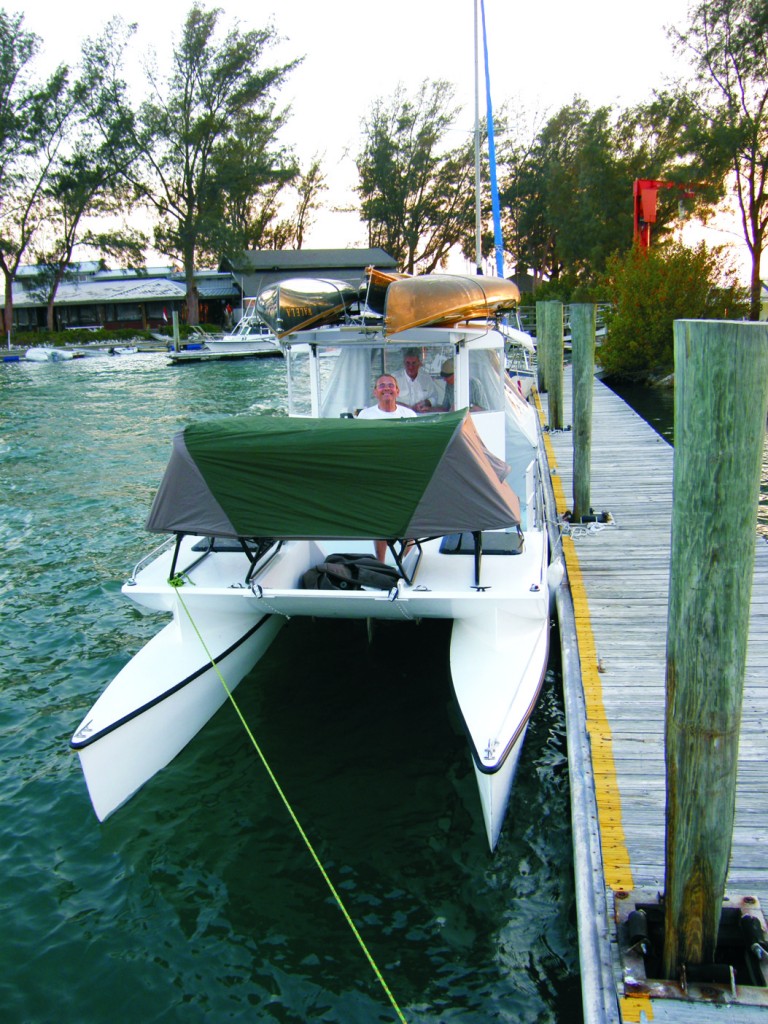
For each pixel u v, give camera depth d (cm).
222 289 5503
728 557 267
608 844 378
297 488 482
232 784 519
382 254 5431
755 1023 289
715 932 302
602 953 321
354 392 691
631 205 3869
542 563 539
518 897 421
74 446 1673
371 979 377
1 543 1018
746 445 259
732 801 289
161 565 570
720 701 277
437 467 468
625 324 1916
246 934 406
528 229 5341
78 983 380
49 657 707
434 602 492
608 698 503
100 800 477
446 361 664
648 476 1003
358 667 652
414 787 513
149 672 529
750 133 2720
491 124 1378
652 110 2947
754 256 2920
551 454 1176
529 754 543
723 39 2727
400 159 5378
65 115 4403
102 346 4466
